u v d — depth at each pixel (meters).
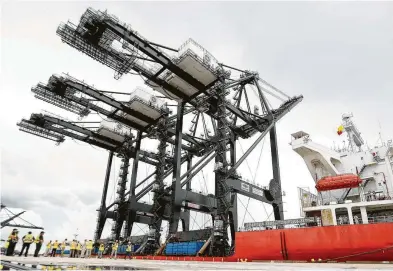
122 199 50.66
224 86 39.62
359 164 35.16
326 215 27.16
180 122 41.69
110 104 45.50
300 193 30.59
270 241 22.94
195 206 39.88
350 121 39.47
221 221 31.08
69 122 50.09
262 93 46.50
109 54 36.03
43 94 43.47
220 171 34.28
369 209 28.22
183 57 35.94
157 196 41.22
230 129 48.59
